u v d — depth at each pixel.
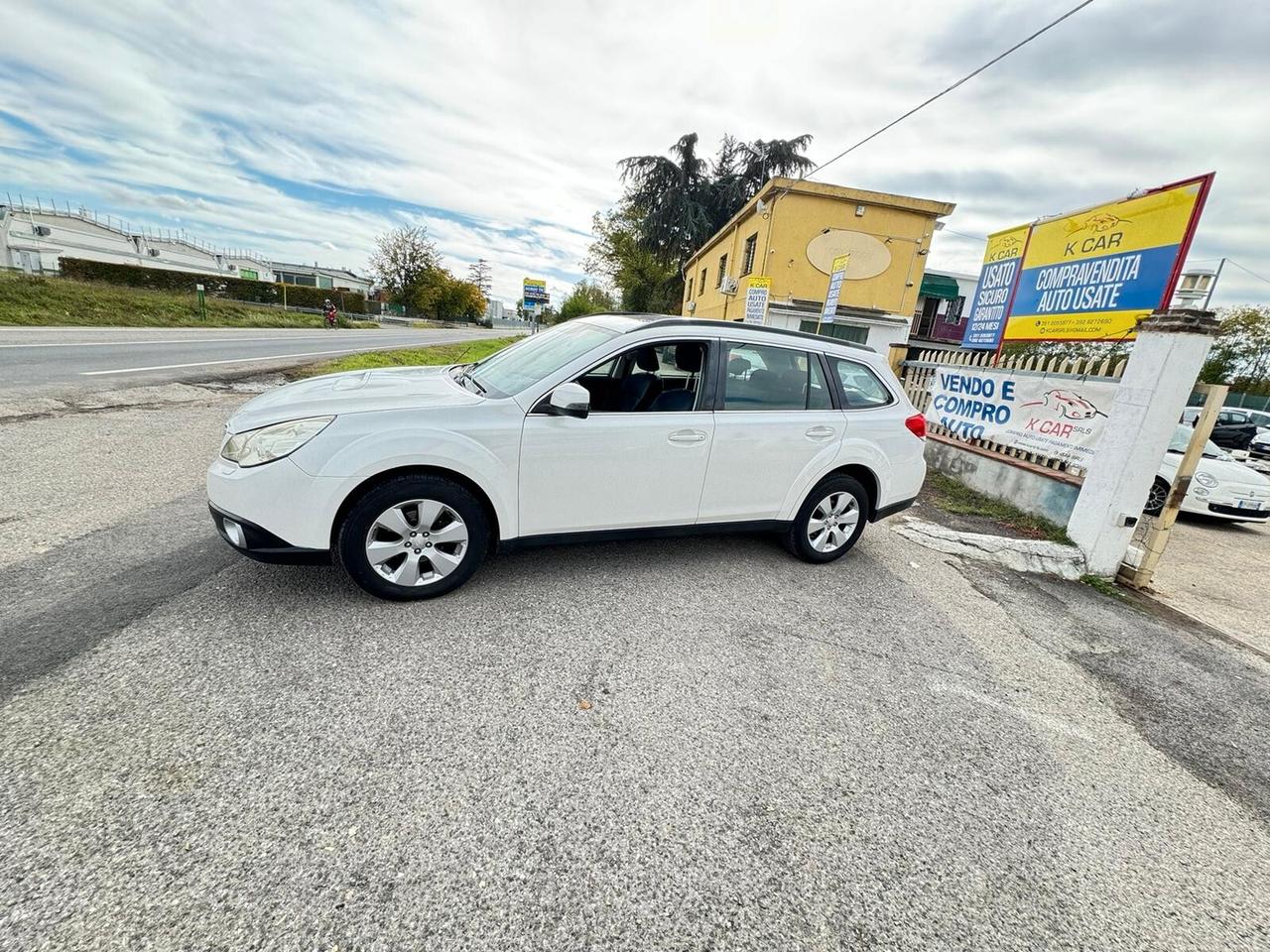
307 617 2.71
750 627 3.09
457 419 2.86
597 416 3.15
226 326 22.89
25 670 2.15
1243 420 18.33
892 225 15.38
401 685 2.32
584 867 1.63
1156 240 4.96
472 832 1.70
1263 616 4.55
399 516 2.80
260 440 2.64
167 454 4.97
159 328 18.45
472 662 2.52
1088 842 1.95
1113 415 4.63
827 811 1.93
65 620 2.49
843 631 3.18
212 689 2.18
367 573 2.79
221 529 2.71
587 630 2.88
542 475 3.04
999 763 2.29
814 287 15.62
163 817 1.63
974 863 1.80
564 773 1.96
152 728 1.95
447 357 15.55
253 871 1.51
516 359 3.72
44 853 1.49
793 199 14.95
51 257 40.72
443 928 1.42
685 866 1.67
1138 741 2.58
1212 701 3.00
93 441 5.13
